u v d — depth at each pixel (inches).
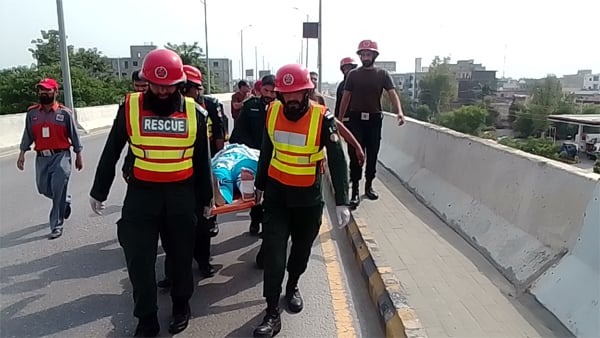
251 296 170.2
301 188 146.3
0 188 348.2
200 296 170.2
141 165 134.9
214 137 216.7
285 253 147.5
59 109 233.0
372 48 250.1
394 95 259.0
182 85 136.6
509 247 171.5
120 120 136.0
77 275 188.5
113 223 258.4
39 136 230.2
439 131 276.1
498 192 193.3
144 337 142.3
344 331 146.2
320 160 147.9
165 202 137.6
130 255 135.7
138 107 133.7
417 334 128.4
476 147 221.8
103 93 1611.7
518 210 175.3
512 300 147.7
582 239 136.8
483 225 196.5
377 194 293.3
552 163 161.6
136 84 210.1
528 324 132.7
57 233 236.1
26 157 506.9
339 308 161.6
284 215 149.2
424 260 181.0
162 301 166.2
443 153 265.7
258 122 217.8
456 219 221.3
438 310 141.6
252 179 173.3
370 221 233.9
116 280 183.8
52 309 160.2
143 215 136.1
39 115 229.9
